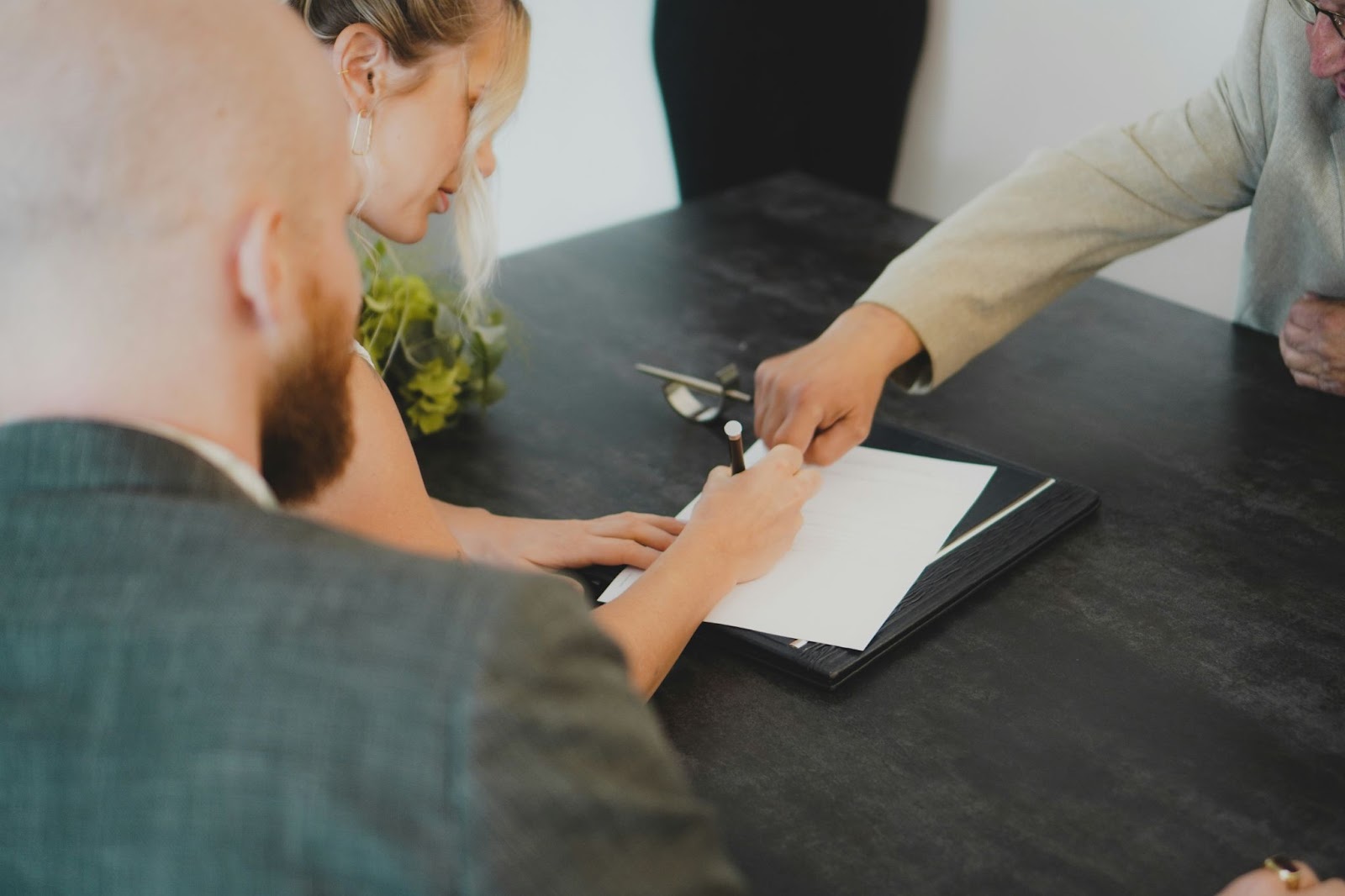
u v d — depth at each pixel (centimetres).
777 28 281
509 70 127
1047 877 92
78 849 57
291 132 67
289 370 69
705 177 287
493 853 53
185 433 65
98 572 60
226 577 59
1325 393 153
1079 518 131
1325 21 132
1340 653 112
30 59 61
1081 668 112
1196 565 124
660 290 186
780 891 92
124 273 63
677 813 61
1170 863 92
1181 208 160
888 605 118
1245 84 153
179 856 55
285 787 54
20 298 63
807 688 112
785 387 144
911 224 203
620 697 62
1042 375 161
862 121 294
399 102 119
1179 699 108
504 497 142
